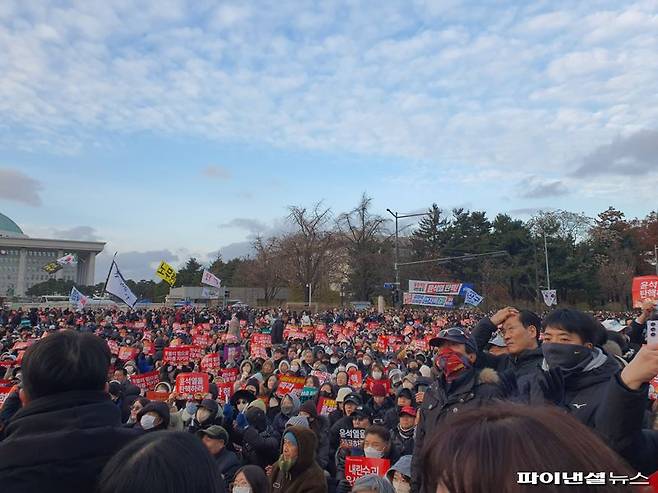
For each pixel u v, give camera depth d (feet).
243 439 22.03
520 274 206.18
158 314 118.11
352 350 57.00
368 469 19.67
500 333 14.82
